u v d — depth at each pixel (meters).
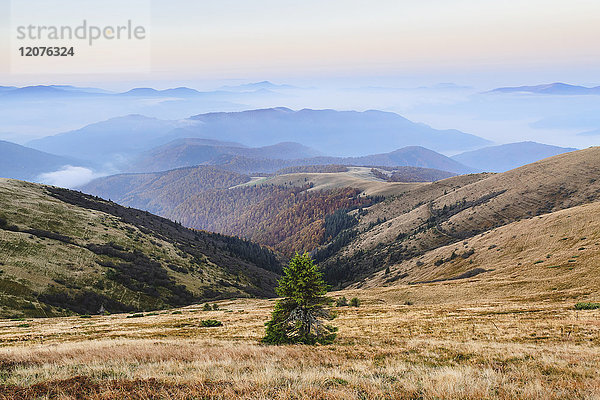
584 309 36.56
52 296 96.31
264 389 12.00
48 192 191.62
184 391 11.82
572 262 66.44
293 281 26.22
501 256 97.50
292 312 26.20
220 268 188.88
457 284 75.38
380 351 21.00
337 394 11.42
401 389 12.12
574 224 89.38
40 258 113.62
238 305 91.06
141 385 12.66
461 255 118.19
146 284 126.69
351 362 17.58
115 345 24.98
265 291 185.75
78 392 11.96
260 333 35.44
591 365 15.49
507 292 60.75
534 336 25.66
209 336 34.78
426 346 22.39
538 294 53.88
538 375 13.83
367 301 72.81
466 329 31.16
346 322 42.56
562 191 192.88
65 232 144.62
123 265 133.75
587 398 10.53
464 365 16.61
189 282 145.50
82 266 119.81
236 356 19.16
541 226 100.00
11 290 90.75
